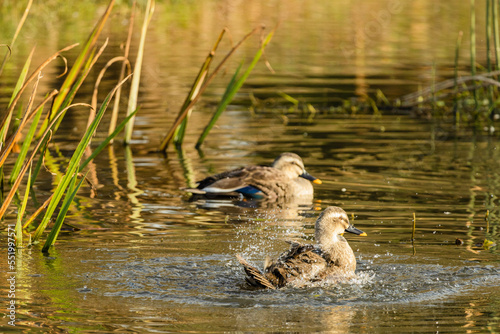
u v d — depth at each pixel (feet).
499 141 63.05
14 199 45.85
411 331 26.23
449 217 41.75
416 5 160.45
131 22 60.03
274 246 37.04
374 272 32.91
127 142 62.03
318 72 94.07
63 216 36.09
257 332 26.09
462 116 73.92
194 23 132.57
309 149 60.18
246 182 49.01
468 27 125.39
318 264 32.22
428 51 106.63
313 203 46.52
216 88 85.61
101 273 32.42
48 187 48.67
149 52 103.60
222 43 113.60
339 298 29.71
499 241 37.14
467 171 53.06
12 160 55.62
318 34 123.85
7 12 125.90
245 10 150.61
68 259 34.32
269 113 74.28
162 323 26.84
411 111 76.02
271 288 30.58
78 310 28.02
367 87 84.48
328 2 165.78
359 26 132.46
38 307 28.30
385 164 55.42
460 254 35.22
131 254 35.14
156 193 48.11
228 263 34.14
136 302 28.99
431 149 60.23
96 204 45.09
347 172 53.31
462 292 30.35
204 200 47.32
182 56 101.55
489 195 46.47
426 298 29.68
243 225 41.29
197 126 68.85
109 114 72.38
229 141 63.26
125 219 41.78
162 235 38.68
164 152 59.82
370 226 40.32
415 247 36.42
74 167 37.14
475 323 26.94
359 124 69.82
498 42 72.90
